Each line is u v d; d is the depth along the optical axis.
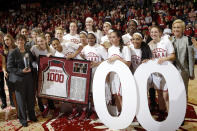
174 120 2.80
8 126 3.25
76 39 4.30
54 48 3.49
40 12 15.78
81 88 3.33
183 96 2.78
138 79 2.85
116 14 10.97
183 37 3.04
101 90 3.04
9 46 3.27
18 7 17.91
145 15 10.36
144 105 2.85
